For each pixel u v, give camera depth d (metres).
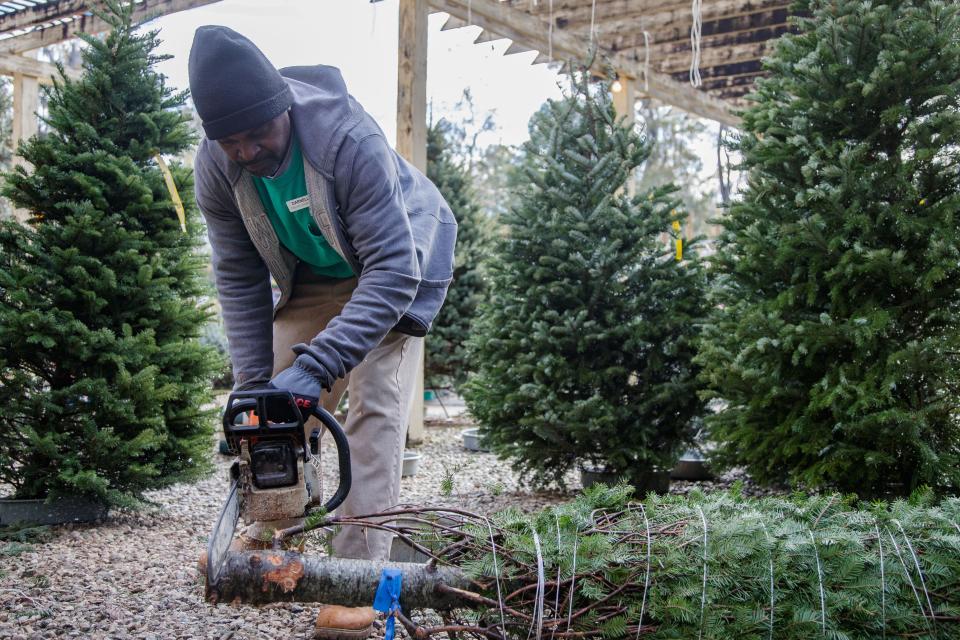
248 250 2.44
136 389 4.14
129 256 4.25
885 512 2.10
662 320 4.61
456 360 8.48
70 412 4.18
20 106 8.83
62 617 2.68
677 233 4.88
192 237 4.65
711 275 4.45
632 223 4.82
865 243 3.60
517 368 4.75
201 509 4.73
